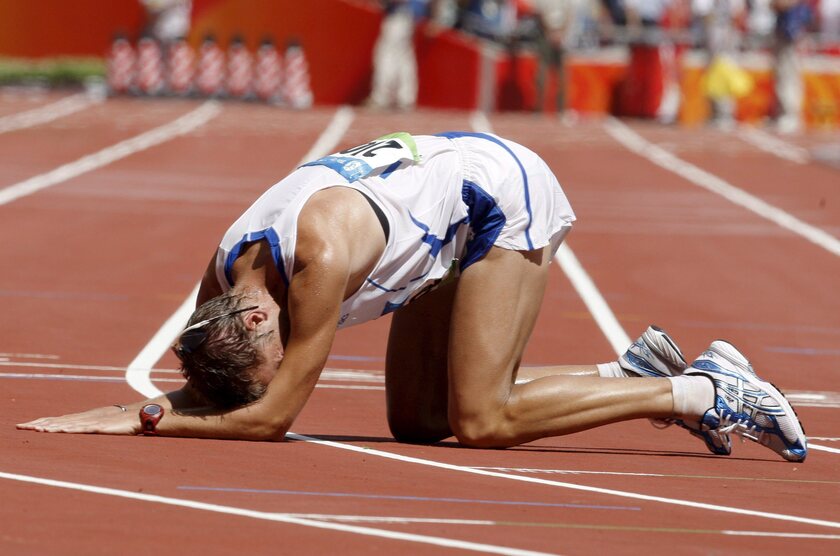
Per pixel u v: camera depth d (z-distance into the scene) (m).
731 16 104.25
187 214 56.53
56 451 19.50
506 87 112.75
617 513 17.69
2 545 14.64
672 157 84.00
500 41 113.81
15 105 105.12
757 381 22.05
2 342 31.58
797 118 106.06
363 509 17.06
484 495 18.36
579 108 110.88
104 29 136.12
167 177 68.44
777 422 21.91
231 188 65.25
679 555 15.58
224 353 20.42
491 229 21.67
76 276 41.84
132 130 89.56
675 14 111.25
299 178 21.27
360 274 21.02
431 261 21.59
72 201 59.12
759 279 45.75
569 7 105.50
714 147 89.88
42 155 76.00
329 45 116.50
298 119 98.62
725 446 22.14
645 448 23.27
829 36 114.56
